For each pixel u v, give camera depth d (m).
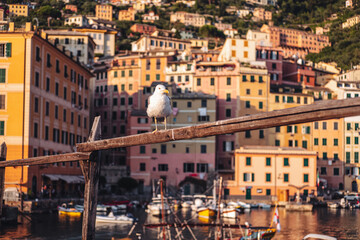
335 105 13.46
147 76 174.25
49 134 101.62
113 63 181.00
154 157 148.12
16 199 85.00
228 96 160.00
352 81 174.50
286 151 136.00
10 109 89.88
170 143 148.25
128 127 160.75
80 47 179.50
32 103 91.88
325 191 149.00
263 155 135.62
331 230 76.06
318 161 155.12
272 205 130.88
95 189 21.42
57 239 60.97
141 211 112.62
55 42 105.25
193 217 96.69
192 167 146.50
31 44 91.44
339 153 156.12
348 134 156.75
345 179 154.50
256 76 160.88
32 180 92.06
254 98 159.88
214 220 91.69
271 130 156.12
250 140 154.62
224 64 162.00
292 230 75.88
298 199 129.00
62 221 79.56
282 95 161.88
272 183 135.12
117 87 178.12
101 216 84.50
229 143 154.00
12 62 90.81
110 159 164.00
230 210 95.00
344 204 127.69
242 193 134.12
